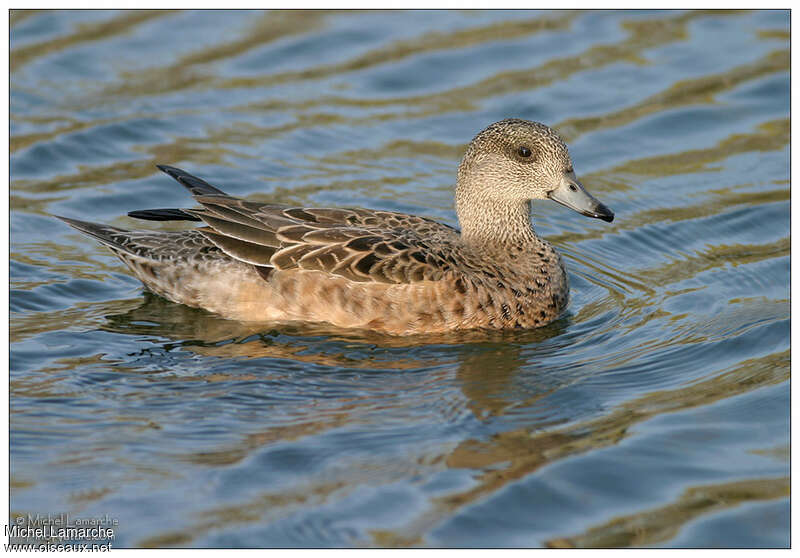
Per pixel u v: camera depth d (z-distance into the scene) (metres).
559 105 20.02
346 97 20.33
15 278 15.00
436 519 9.87
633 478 10.55
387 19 22.59
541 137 13.98
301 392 12.15
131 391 12.13
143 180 17.77
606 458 10.85
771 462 10.84
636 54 21.56
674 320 14.17
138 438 11.15
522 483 10.41
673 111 19.88
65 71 20.45
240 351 13.12
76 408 11.74
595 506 10.14
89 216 16.83
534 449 11.01
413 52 21.69
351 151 18.89
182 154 18.42
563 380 12.55
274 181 17.88
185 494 10.19
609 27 22.45
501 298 13.67
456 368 12.79
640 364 12.98
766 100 20.14
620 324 14.11
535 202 18.47
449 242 14.04
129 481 10.39
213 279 13.95
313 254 13.41
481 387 12.31
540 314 14.02
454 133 19.41
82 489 10.25
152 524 9.75
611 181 18.23
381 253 13.36
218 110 19.73
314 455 10.84
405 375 12.58
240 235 13.67
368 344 13.32
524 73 20.98
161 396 12.03
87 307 14.33
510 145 14.02
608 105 20.03
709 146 19.06
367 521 9.81
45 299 14.50
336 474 10.52
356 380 12.44
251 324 13.83
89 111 19.38
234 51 21.50
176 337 13.48
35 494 10.17
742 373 12.72
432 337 13.47
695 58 21.39
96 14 22.28
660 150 18.98
